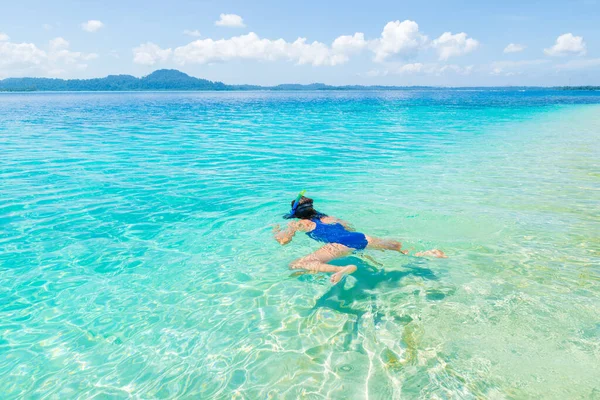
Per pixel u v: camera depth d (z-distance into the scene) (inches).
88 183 323.3
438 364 114.7
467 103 1873.8
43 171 367.2
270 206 261.9
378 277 168.6
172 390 108.9
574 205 258.8
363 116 1076.5
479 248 193.9
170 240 209.6
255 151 484.7
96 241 208.4
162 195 288.8
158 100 2588.6
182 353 124.3
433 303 146.9
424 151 481.4
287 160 424.8
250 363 119.0
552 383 105.0
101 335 133.4
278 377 112.8
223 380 112.3
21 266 181.2
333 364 117.5
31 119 976.3
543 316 135.9
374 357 119.8
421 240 203.5
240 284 165.6
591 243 197.6
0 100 2591.0
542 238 204.5
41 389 109.4
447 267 174.9
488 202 265.9
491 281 161.8
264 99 2810.0
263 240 208.7
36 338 131.6
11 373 115.4
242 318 142.3
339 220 202.5
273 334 132.7
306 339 129.8
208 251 196.5
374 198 275.1
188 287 163.6
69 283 166.9
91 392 108.4
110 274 174.2
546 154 453.4
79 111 1332.4
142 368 117.7
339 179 335.6
